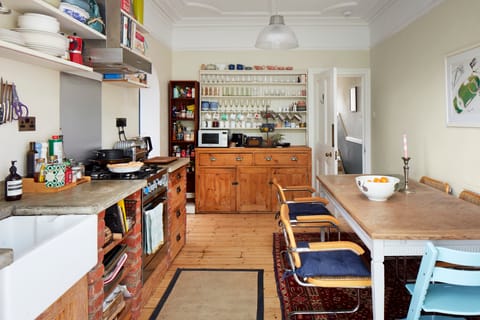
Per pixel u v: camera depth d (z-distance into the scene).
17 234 1.55
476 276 1.36
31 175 1.94
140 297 2.25
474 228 1.72
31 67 2.04
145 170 2.65
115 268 1.89
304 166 4.84
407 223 1.81
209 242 3.72
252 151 4.84
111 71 2.76
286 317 2.22
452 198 2.43
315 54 5.17
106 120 3.05
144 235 2.38
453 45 2.97
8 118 1.86
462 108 2.83
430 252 1.40
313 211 3.02
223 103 5.28
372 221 1.85
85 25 2.18
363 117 5.12
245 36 5.18
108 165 2.45
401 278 2.77
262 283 2.74
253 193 4.88
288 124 5.20
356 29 5.11
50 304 1.12
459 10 2.88
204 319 2.22
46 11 1.88
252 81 5.12
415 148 3.69
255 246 3.59
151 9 4.14
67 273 1.24
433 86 3.30
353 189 2.77
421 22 3.53
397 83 4.14
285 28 3.33
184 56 5.22
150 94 4.53
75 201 1.65
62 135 2.30
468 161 2.78
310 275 1.87
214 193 4.89
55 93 2.30
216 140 4.95
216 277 2.85
